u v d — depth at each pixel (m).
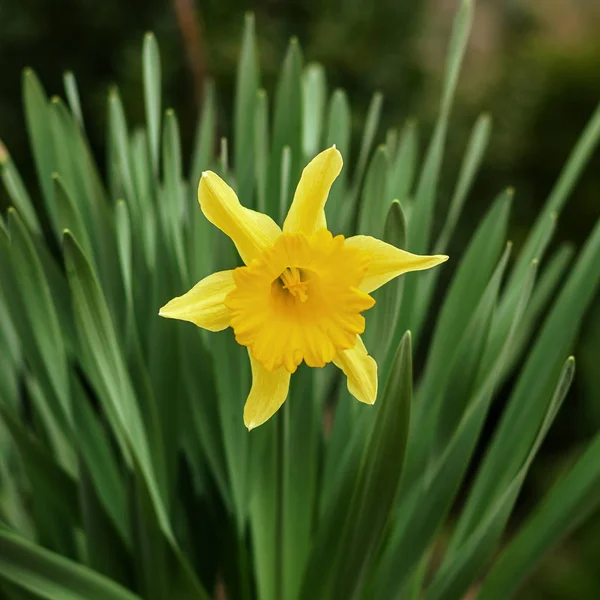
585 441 1.41
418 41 1.79
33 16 1.62
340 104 0.55
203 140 0.55
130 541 0.54
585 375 1.41
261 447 0.52
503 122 1.70
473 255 0.53
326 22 1.69
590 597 1.09
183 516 0.54
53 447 0.56
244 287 0.45
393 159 0.61
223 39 1.61
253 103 0.55
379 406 0.47
